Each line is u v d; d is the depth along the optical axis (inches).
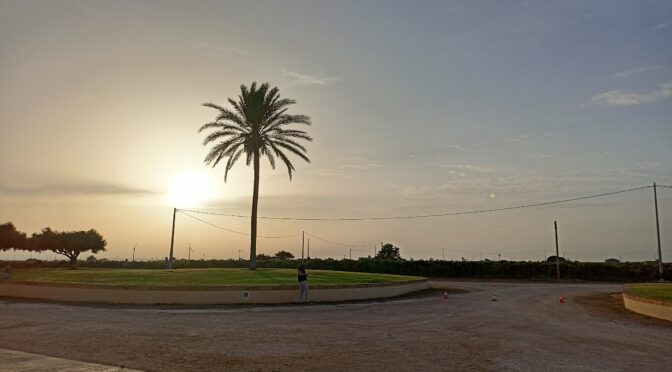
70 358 392.8
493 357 422.9
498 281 2041.1
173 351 429.4
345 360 402.9
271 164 1565.0
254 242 1475.1
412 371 367.9
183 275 1171.9
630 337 547.8
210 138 1515.7
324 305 873.5
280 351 436.8
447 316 736.3
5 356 394.3
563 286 1641.2
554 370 376.8
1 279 1034.1
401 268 2375.7
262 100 1523.1
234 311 759.1
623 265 2217.0
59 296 901.2
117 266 2780.5
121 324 595.8
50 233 3038.9
